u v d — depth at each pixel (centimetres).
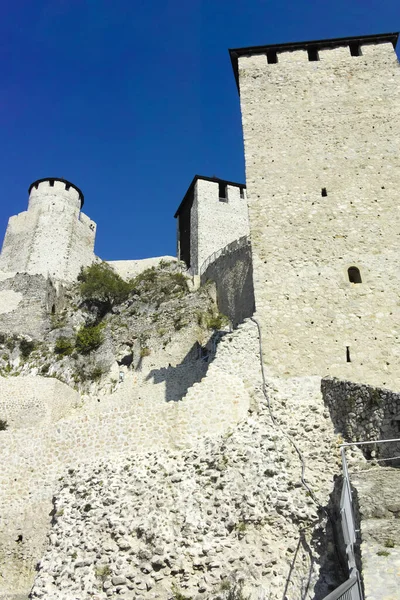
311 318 1331
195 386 1253
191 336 2950
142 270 4391
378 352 1268
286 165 1606
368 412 1013
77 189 4481
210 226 3984
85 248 4303
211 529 966
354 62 1791
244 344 1313
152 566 929
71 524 1085
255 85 1784
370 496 718
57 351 3244
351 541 696
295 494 981
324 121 1675
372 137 1620
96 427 1288
